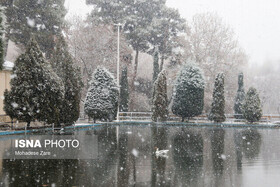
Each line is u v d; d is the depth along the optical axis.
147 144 13.74
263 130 22.11
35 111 16.06
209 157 10.88
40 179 7.32
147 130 20.58
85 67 31.16
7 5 28.59
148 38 37.66
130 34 36.84
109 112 23.83
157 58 34.75
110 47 33.66
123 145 13.28
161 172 8.43
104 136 16.44
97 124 22.97
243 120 29.02
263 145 14.15
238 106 30.50
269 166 9.52
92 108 23.44
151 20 39.47
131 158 10.34
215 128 23.39
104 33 33.50
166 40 37.59
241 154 11.64
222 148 13.06
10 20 28.25
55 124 17.16
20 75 15.79
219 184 7.41
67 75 19.38
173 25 37.25
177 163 9.70
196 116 29.69
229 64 34.19
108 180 7.43
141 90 37.88
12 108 15.66
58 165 8.91
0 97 17.80
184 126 24.77
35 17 29.34
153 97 27.83
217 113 26.19
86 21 36.75
